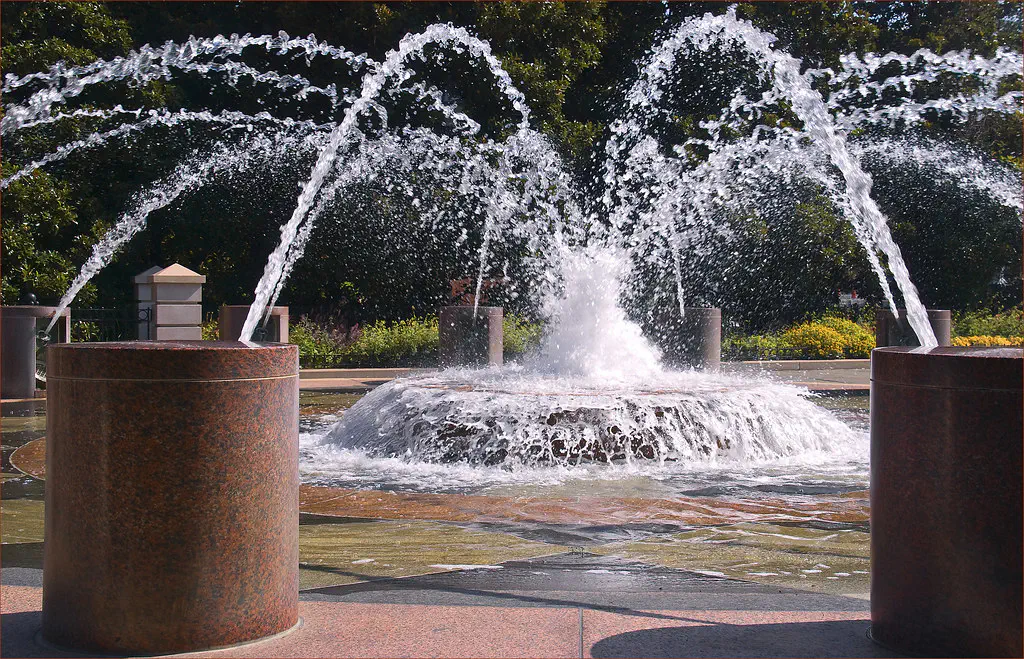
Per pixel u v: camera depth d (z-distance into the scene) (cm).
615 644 364
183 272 1791
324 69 2527
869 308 2911
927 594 348
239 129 2480
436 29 1220
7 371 1473
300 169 2461
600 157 2484
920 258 2947
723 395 889
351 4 2461
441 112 2420
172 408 354
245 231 2530
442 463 841
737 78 2548
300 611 410
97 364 356
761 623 395
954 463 342
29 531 600
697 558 529
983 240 2864
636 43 2744
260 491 367
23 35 2291
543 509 662
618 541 573
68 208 2234
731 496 710
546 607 421
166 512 353
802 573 496
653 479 776
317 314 2705
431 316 2528
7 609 417
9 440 1042
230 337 1745
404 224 2475
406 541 571
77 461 360
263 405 368
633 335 1096
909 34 3066
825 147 1084
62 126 2209
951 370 343
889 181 2822
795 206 2530
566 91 2683
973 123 2823
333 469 818
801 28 2773
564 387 938
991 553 335
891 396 361
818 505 679
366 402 973
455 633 377
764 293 2684
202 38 2520
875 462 372
